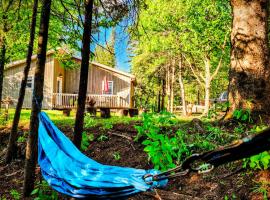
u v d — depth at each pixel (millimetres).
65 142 4941
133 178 3441
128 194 3586
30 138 6375
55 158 4621
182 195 5434
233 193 5270
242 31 7684
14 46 11383
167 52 26750
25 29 9922
